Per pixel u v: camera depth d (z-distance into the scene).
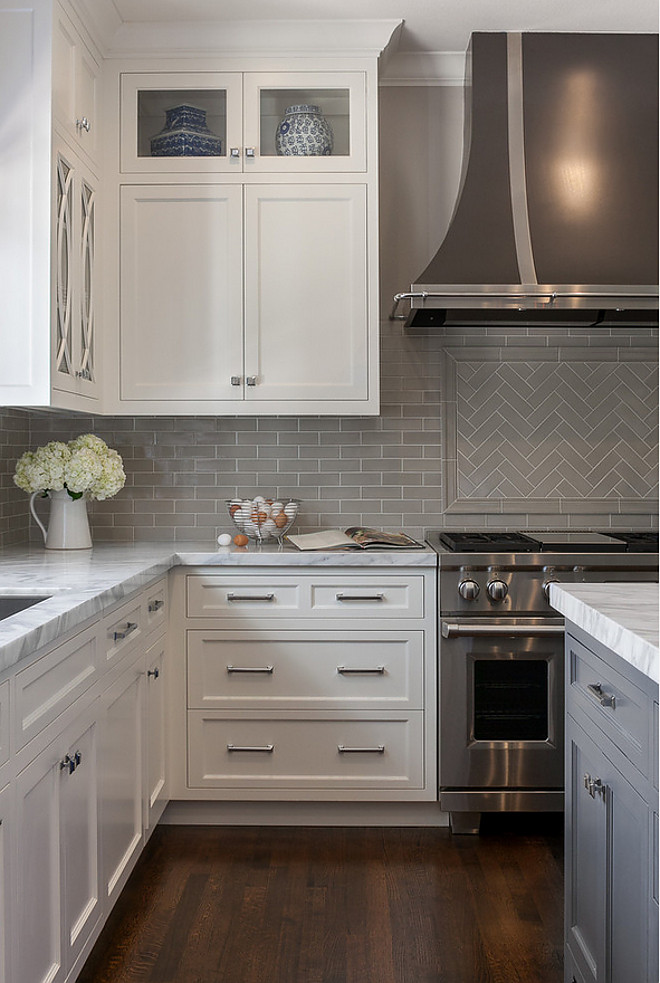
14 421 3.23
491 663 2.88
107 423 3.43
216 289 3.07
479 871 2.62
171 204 3.07
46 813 1.64
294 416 3.32
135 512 3.45
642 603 1.66
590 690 1.72
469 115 3.18
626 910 1.51
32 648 1.50
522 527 3.45
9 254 2.44
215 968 2.09
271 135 3.08
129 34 2.99
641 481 3.45
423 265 3.42
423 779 2.92
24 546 3.16
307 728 2.92
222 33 3.00
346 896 2.45
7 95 2.44
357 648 2.92
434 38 3.18
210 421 3.44
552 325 3.32
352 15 2.96
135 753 2.41
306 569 2.91
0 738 1.40
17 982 1.47
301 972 2.07
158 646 2.73
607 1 2.92
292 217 3.07
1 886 1.39
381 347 3.43
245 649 2.92
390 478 3.45
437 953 2.16
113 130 3.06
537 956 2.15
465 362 3.43
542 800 2.88
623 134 3.14
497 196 3.09
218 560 2.88
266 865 2.65
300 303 3.08
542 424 3.45
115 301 3.07
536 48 3.16
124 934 2.23
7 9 2.44
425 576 2.91
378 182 3.34
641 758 1.42
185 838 2.86
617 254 3.02
